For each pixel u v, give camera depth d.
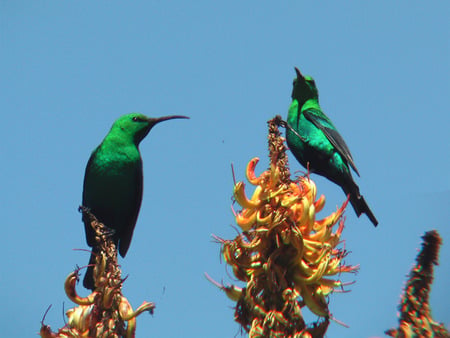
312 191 10.58
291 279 10.29
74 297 11.05
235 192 10.51
